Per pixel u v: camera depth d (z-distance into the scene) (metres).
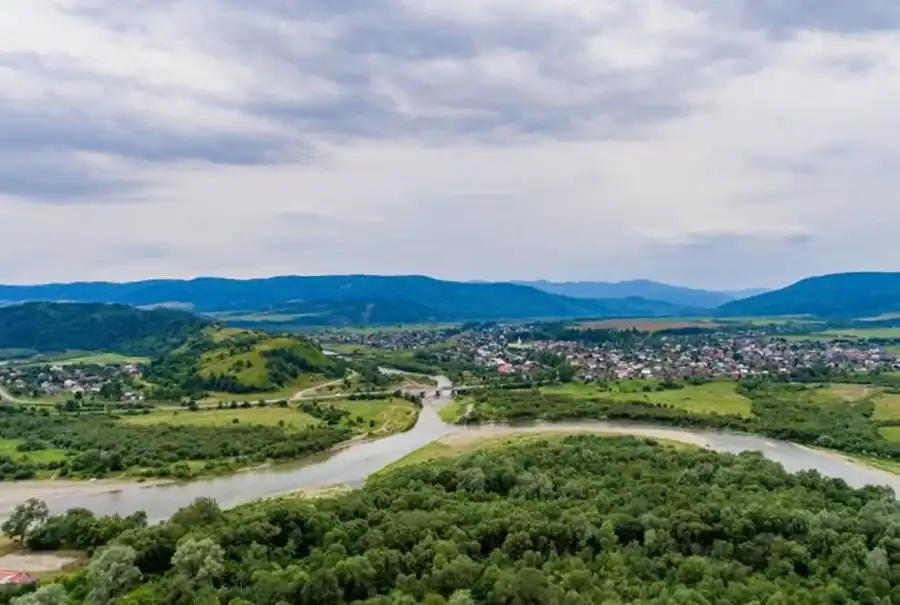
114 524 136.75
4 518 162.12
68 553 132.75
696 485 156.50
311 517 122.44
